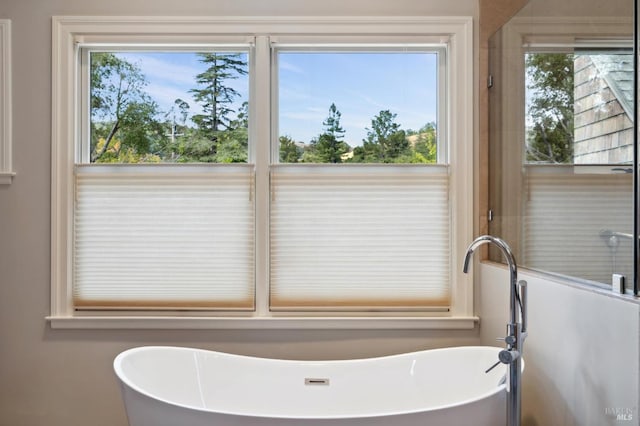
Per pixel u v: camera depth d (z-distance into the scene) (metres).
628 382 1.39
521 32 2.19
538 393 1.94
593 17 1.63
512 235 2.29
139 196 2.63
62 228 2.61
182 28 2.60
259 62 2.60
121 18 2.59
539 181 2.01
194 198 2.63
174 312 2.64
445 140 2.69
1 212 2.61
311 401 2.40
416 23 2.61
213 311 2.63
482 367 2.32
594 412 1.56
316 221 2.62
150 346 2.55
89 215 2.63
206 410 1.78
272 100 2.68
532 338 2.00
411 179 2.63
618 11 1.49
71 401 2.61
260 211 2.60
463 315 2.62
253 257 2.62
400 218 2.63
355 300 2.62
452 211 2.63
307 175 2.62
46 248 2.61
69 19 2.59
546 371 1.88
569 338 1.71
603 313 1.51
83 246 2.63
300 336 2.60
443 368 2.39
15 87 2.61
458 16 2.62
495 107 2.51
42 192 2.61
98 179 2.63
